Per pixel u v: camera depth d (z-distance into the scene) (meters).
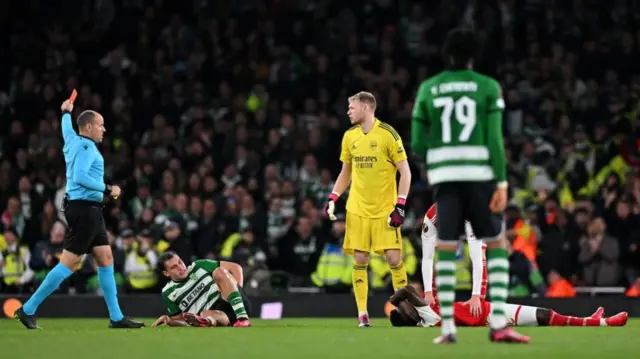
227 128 74.06
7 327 39.53
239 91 79.62
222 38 84.06
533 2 87.62
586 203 64.06
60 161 69.69
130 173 69.56
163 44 83.06
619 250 60.19
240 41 83.44
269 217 64.75
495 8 84.44
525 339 26.70
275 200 65.06
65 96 77.56
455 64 26.33
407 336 30.31
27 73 79.81
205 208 63.00
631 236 60.62
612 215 62.75
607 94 77.00
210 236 62.41
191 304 39.03
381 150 38.56
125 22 85.12
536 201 66.00
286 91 79.44
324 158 70.81
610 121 75.56
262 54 81.94
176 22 84.69
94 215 37.03
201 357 23.75
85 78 80.75
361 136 38.91
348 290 58.44
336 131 72.19
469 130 25.97
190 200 64.62
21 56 81.62
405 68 79.75
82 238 36.91
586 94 77.19
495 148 25.73
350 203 39.22
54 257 58.97
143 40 83.88
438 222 26.47
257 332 33.12
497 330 26.97
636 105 75.75
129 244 59.72
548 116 75.81
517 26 84.50
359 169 38.91
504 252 26.91
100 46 84.69
